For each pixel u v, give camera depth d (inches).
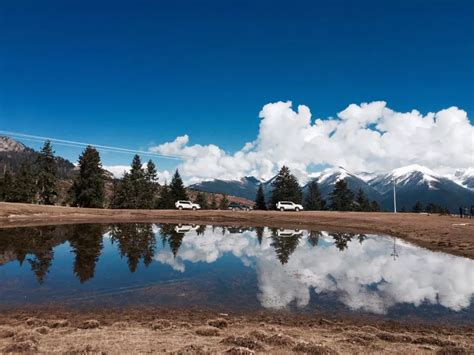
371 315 735.7
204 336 563.8
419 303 813.2
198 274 1101.7
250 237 2025.1
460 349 483.5
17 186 4325.8
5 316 703.1
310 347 470.6
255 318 709.9
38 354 426.9
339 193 5383.9
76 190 3929.6
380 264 1241.4
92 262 1257.4
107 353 432.1
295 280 1031.6
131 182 4512.8
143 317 706.8
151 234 2069.4
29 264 1195.9
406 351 481.4
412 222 2352.4
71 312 734.5
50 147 3996.1
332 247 1646.2
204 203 5807.1
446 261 1272.1
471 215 2898.6
